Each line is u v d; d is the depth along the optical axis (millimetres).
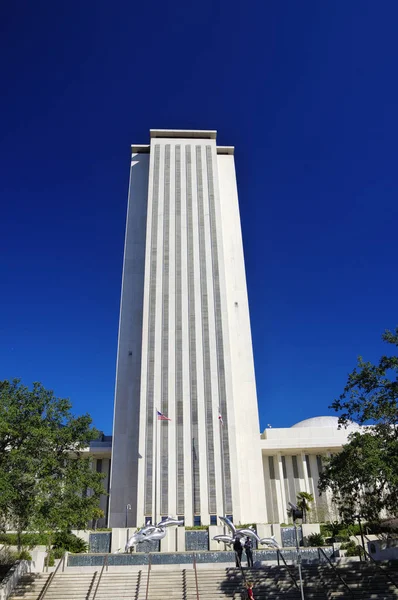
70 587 26656
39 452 28375
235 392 67312
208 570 28359
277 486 70750
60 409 30766
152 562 32969
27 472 26469
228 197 81125
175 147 79875
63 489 28734
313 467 72312
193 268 70000
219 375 63062
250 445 64188
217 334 65625
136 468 61719
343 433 71062
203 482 56906
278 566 28891
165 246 71375
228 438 59406
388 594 25172
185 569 28672
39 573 28375
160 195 75312
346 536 41562
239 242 77562
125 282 73125
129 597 25766
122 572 28281
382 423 25906
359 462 25078
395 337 25469
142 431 59750
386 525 39250
